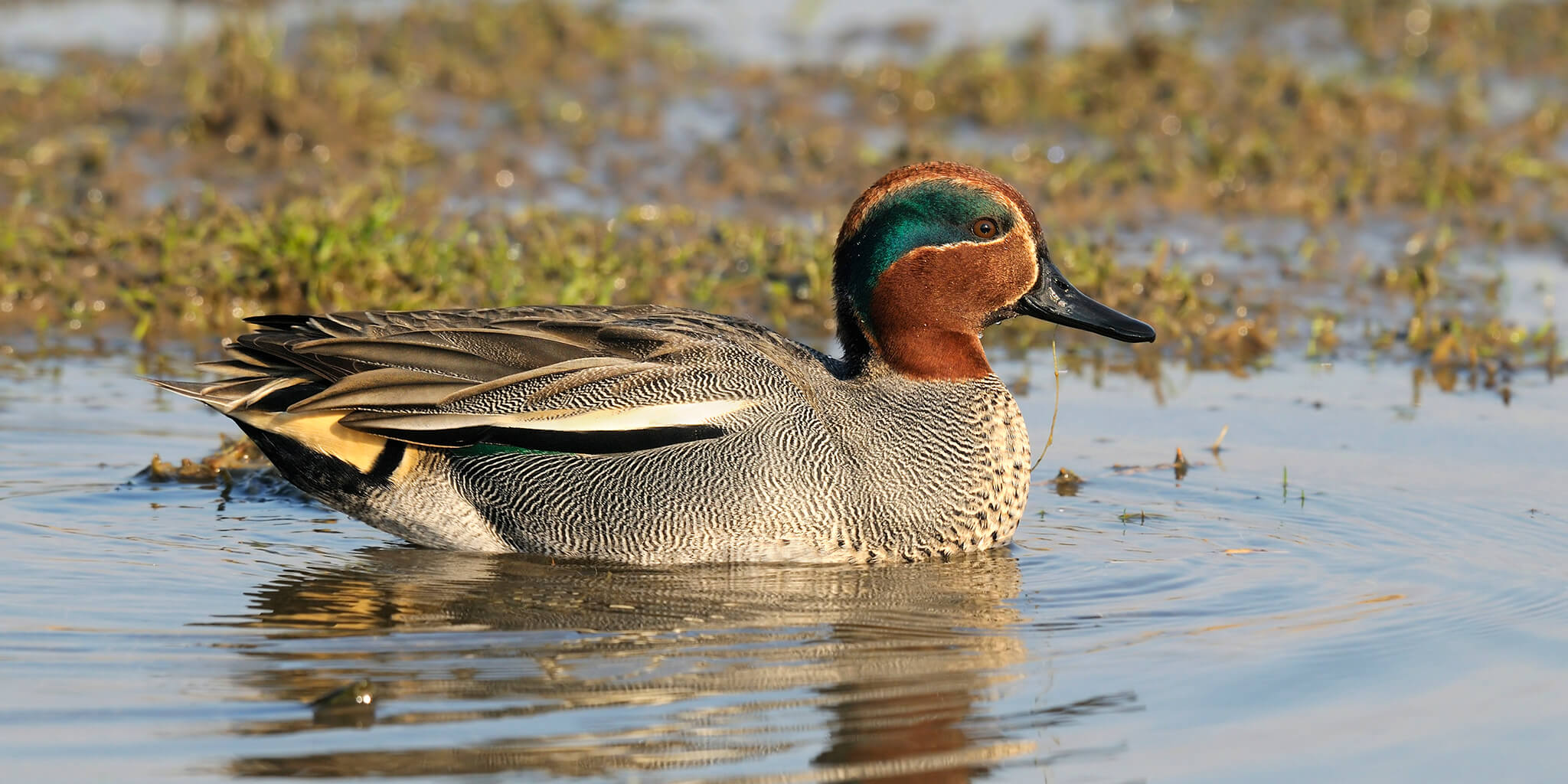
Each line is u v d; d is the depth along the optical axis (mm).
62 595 10102
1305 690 9047
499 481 10977
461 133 21703
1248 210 20594
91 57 23703
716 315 11812
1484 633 9797
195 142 20266
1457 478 12680
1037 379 15484
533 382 10891
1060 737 8508
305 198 18156
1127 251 18953
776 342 11562
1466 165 21703
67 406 14039
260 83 20422
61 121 20891
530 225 18484
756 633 9680
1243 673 9227
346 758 8055
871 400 11289
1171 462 13148
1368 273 18500
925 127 23078
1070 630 9820
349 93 20781
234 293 16578
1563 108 24406
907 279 11445
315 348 10875
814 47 26969
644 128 22234
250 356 11250
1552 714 8789
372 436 10938
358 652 9312
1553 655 9492
